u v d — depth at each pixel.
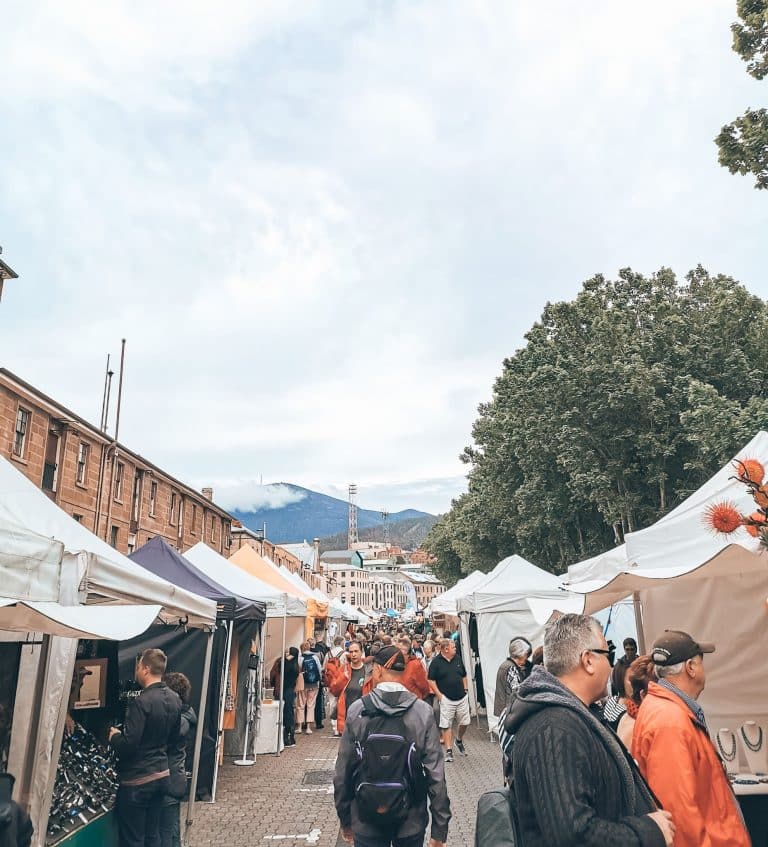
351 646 9.74
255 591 11.88
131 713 5.30
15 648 5.02
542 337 31.16
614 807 2.05
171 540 41.06
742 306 26.97
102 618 6.19
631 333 27.95
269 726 11.93
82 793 5.30
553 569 35.19
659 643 3.13
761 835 4.20
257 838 6.89
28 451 27.05
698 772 2.62
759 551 4.56
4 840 3.04
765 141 11.70
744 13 11.86
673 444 25.36
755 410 21.53
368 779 3.89
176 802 5.56
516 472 32.88
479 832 2.70
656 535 5.60
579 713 2.15
